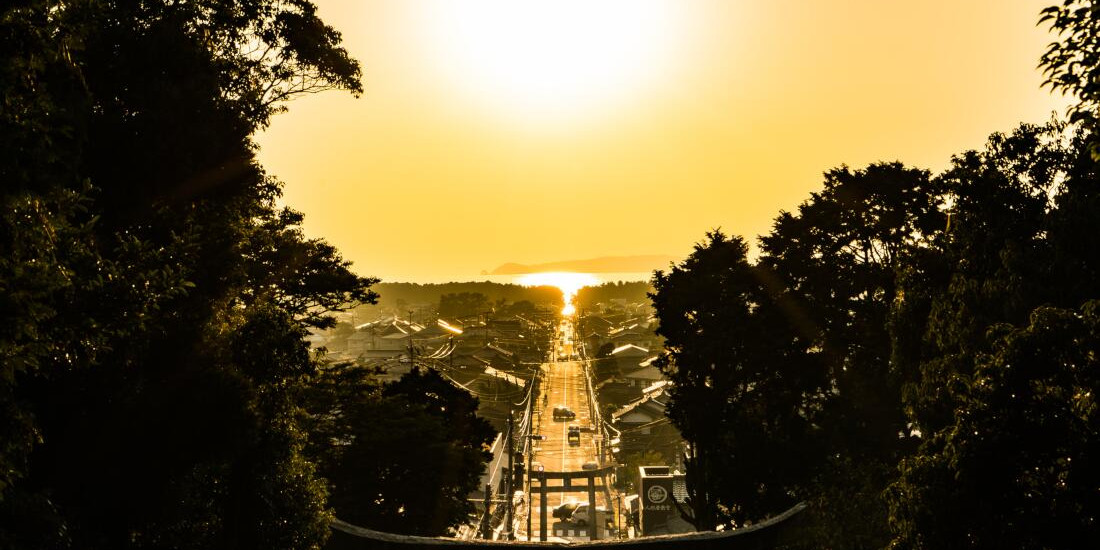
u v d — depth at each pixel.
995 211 15.73
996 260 15.09
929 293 17.75
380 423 29.67
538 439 91.00
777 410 27.95
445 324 193.62
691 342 30.31
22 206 8.16
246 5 19.09
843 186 27.62
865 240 27.56
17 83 8.24
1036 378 9.33
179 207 14.70
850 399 26.22
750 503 27.00
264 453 14.95
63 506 11.84
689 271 32.31
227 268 14.96
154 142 13.27
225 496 14.89
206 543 14.77
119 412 12.20
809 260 28.20
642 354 135.62
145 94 13.75
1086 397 8.88
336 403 28.89
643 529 54.25
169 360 13.40
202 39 16.92
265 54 20.47
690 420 30.12
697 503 30.52
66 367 10.70
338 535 18.84
